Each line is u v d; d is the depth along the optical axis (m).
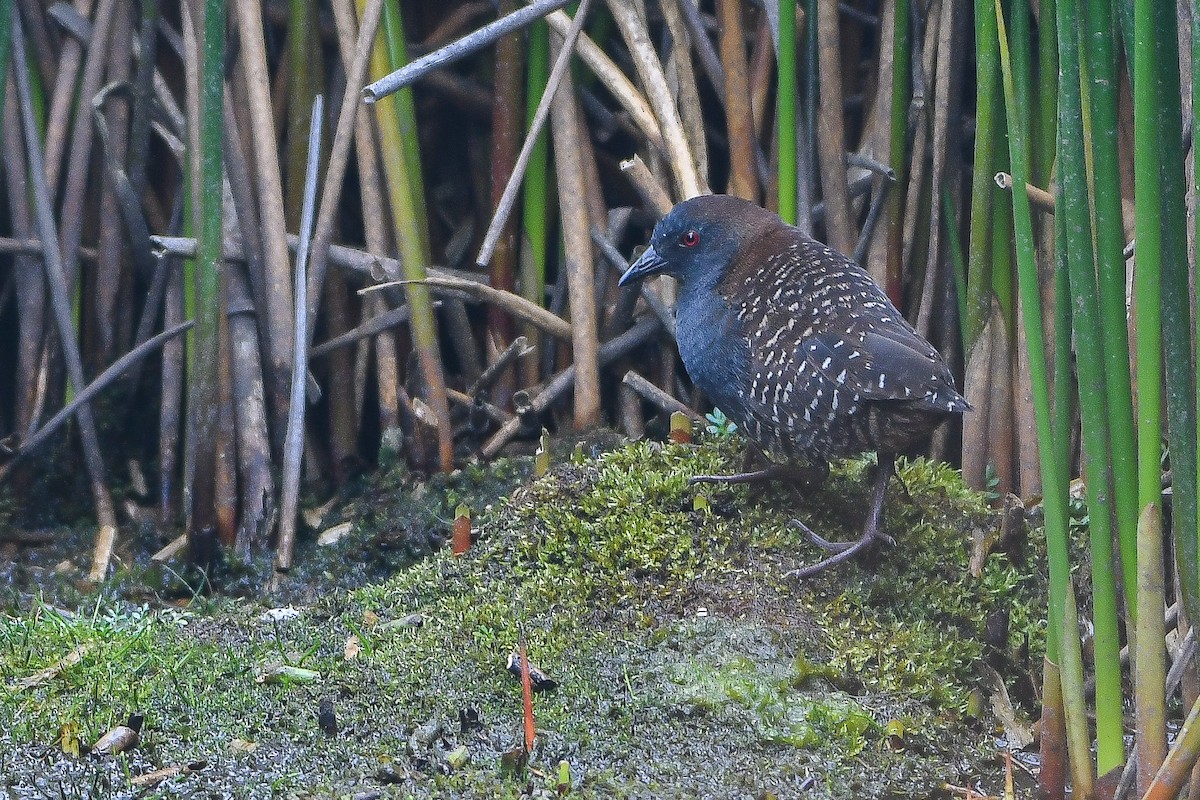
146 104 9.63
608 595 7.27
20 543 9.62
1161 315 5.37
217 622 7.58
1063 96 5.22
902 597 7.39
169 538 9.69
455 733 6.22
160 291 9.95
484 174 10.77
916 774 6.14
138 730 6.30
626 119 10.31
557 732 6.18
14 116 9.79
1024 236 5.29
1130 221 8.27
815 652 6.81
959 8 8.83
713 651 6.70
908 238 9.30
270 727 6.35
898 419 6.91
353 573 9.22
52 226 9.43
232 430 9.38
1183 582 5.54
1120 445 5.34
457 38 10.56
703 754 6.07
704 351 7.66
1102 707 5.59
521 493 8.12
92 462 9.65
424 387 9.75
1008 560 7.91
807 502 7.79
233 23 9.73
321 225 9.33
